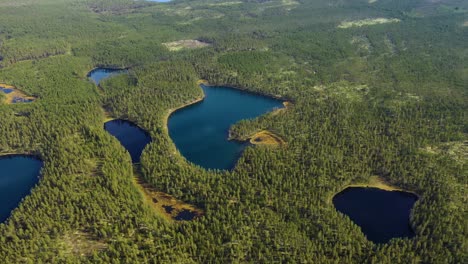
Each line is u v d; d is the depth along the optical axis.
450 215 143.75
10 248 130.88
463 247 128.25
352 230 139.25
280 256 125.94
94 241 136.25
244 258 127.06
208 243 130.38
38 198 154.88
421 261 126.44
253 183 163.62
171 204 160.25
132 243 132.75
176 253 128.25
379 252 127.44
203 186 161.62
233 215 144.12
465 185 163.50
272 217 142.50
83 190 160.00
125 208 149.12
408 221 154.38
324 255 127.50
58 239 136.75
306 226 139.12
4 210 165.12
